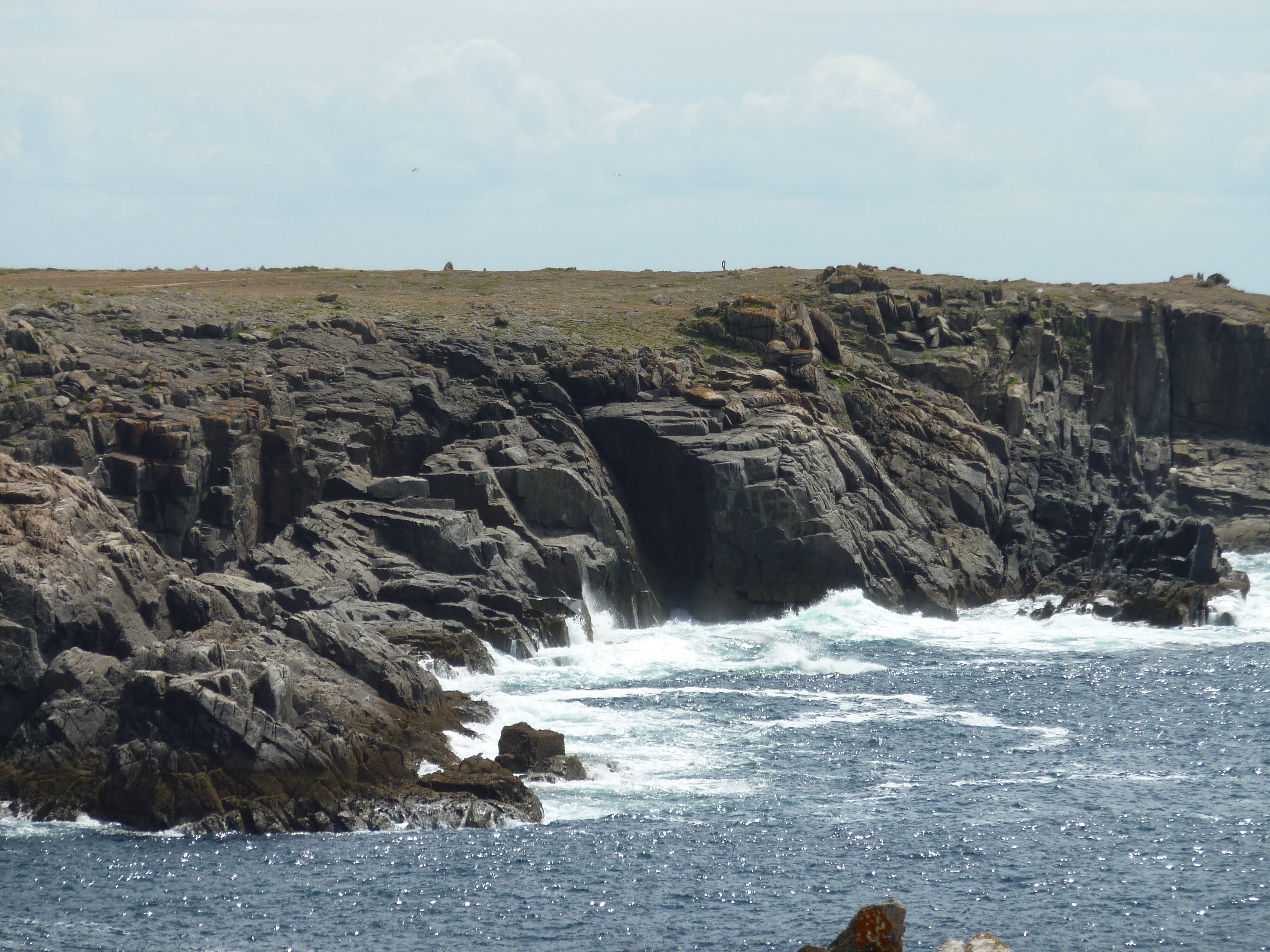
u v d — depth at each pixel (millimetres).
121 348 125812
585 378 132250
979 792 71438
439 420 127062
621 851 62062
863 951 31750
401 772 69250
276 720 66250
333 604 97375
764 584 120500
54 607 72250
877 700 92500
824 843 63344
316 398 124312
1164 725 86688
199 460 110000
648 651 106375
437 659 91312
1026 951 52156
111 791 64812
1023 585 134375
